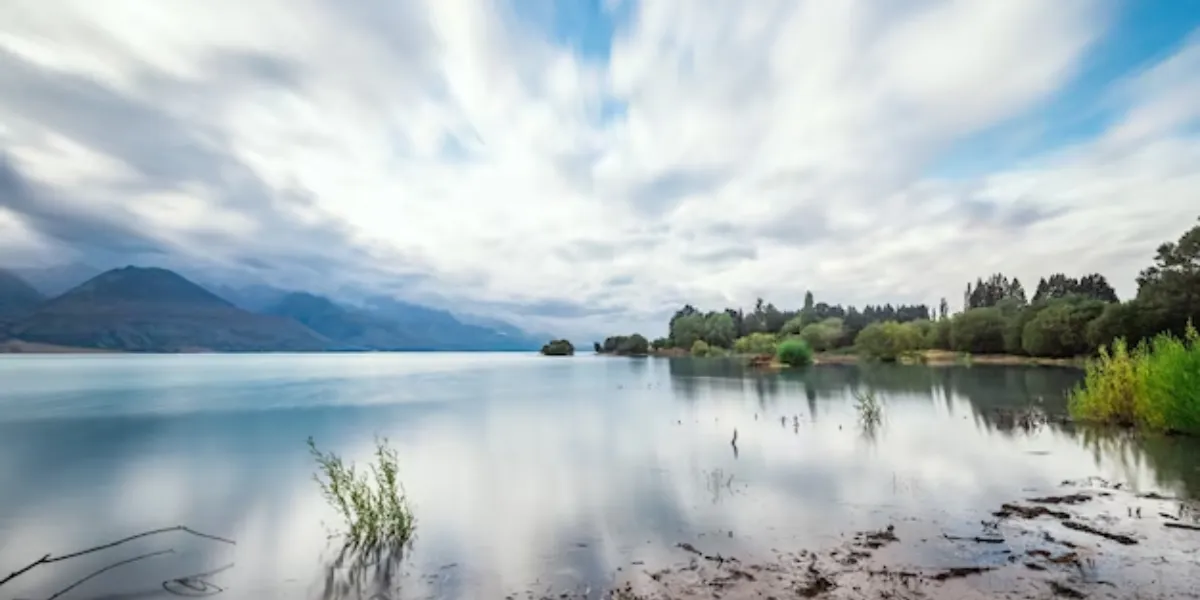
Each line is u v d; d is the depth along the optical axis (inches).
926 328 4832.7
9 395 2367.1
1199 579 371.9
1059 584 367.9
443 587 402.6
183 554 494.3
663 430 1187.9
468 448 1015.0
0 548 530.0
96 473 864.3
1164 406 917.8
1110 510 537.3
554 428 1264.8
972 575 387.2
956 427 1109.1
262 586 419.5
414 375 4025.6
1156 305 2679.6
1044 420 1123.3
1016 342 3811.5
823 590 370.0
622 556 455.8
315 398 2162.9
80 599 406.6
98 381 3307.1
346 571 442.9
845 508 576.7
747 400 1756.9
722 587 382.6
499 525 550.9
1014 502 577.6
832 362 4074.8
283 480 804.6
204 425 1411.2
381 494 561.0
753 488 671.8
